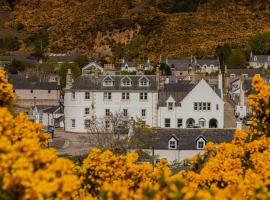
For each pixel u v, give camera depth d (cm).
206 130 6600
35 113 10925
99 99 9738
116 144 6278
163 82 10525
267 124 2742
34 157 1606
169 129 6650
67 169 1644
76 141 8625
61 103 11819
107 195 1625
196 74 14825
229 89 15188
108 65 16750
